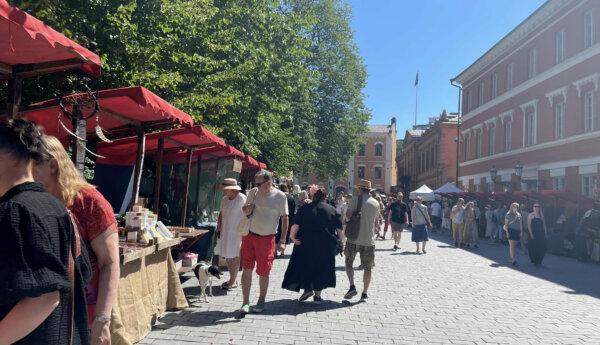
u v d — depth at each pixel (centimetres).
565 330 685
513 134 3284
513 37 3219
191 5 1177
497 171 3512
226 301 770
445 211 2872
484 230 2717
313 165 3944
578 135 2448
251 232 694
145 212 608
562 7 2627
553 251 1886
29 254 179
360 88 3944
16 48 410
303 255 784
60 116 555
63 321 199
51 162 246
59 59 445
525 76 3119
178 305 672
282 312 720
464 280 1107
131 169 979
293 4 3162
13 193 195
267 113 1900
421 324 688
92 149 949
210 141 904
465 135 4369
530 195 2203
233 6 1620
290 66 1972
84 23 834
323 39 3697
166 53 1126
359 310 759
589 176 2381
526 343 614
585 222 1653
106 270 269
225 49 1395
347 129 3891
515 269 1352
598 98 2311
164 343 541
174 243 646
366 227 820
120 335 462
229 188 851
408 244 2012
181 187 1239
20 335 178
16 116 457
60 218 197
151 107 546
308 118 3097
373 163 8294
